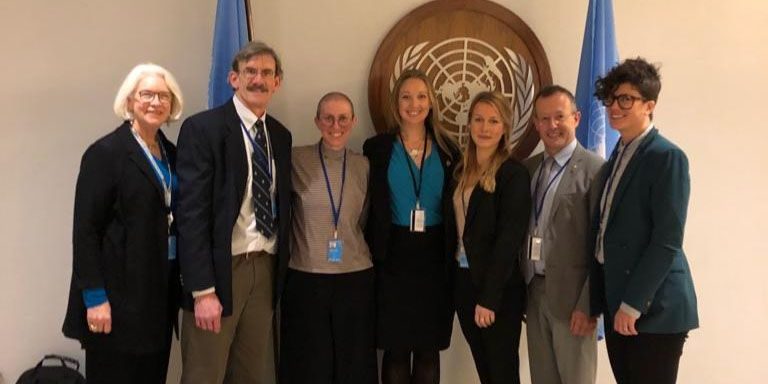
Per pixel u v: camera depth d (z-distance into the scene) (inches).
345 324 91.3
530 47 106.6
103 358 77.7
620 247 75.7
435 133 96.1
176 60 105.2
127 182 75.9
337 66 107.8
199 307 78.2
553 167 88.9
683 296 73.8
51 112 103.7
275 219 86.5
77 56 103.7
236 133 81.9
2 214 104.3
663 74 110.0
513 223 85.5
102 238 76.6
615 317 75.3
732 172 111.9
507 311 88.4
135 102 78.8
